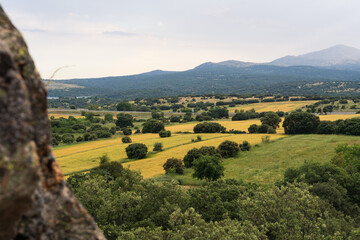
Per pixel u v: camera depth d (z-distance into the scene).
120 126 154.88
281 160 62.19
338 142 70.00
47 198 3.64
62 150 101.38
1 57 2.97
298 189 19.69
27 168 2.96
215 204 27.20
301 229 16.92
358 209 28.14
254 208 19.19
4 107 2.89
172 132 125.31
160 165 71.31
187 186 52.38
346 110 161.75
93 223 4.18
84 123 164.00
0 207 2.79
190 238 16.16
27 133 3.07
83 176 42.31
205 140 96.94
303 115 93.06
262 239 16.02
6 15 3.51
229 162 67.62
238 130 117.56
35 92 3.48
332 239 15.16
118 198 27.53
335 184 30.42
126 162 77.31
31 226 3.47
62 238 3.81
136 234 18.98
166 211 24.30
